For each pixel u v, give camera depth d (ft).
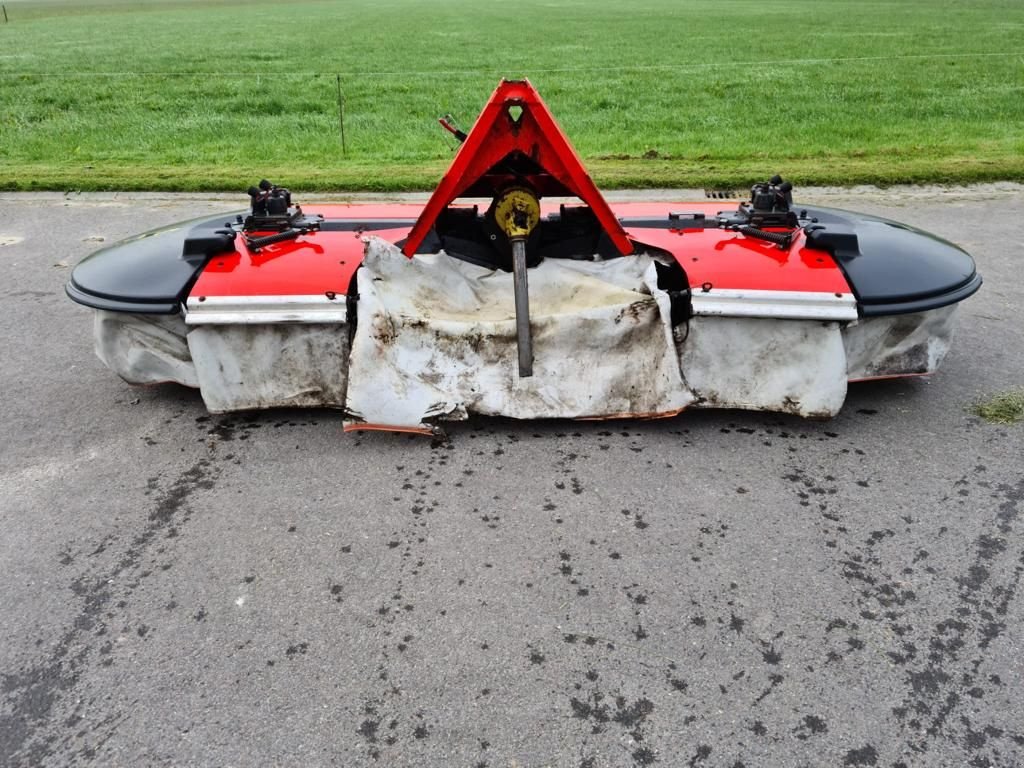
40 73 64.39
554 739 6.71
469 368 11.07
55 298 17.24
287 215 12.12
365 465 10.47
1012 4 150.30
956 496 9.72
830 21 114.42
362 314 10.65
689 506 9.57
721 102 46.14
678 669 7.36
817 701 7.02
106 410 12.12
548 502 9.68
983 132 35.68
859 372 11.50
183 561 8.82
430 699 7.10
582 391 11.00
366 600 8.22
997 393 12.20
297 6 221.25
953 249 12.32
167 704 7.09
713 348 10.84
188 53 83.71
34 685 7.30
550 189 11.51
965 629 7.76
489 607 8.11
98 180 27.91
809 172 27.78
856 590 8.27
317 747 6.67
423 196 26.48
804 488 9.88
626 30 105.29
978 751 6.55
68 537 9.24
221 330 10.80
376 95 50.34
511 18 137.80
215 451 10.89
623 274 11.68
